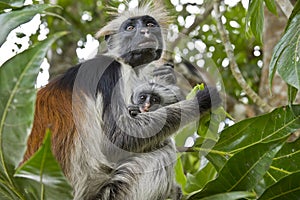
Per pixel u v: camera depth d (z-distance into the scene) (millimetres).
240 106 9914
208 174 5855
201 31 10766
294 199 3867
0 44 3250
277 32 9367
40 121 5242
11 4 3660
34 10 3338
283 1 5797
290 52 4199
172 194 5781
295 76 4062
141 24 5434
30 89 2770
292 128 4598
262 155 3828
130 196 5500
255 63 11734
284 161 4781
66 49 11789
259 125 4719
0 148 2871
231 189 3893
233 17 11195
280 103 8797
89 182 5355
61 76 5684
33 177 2893
